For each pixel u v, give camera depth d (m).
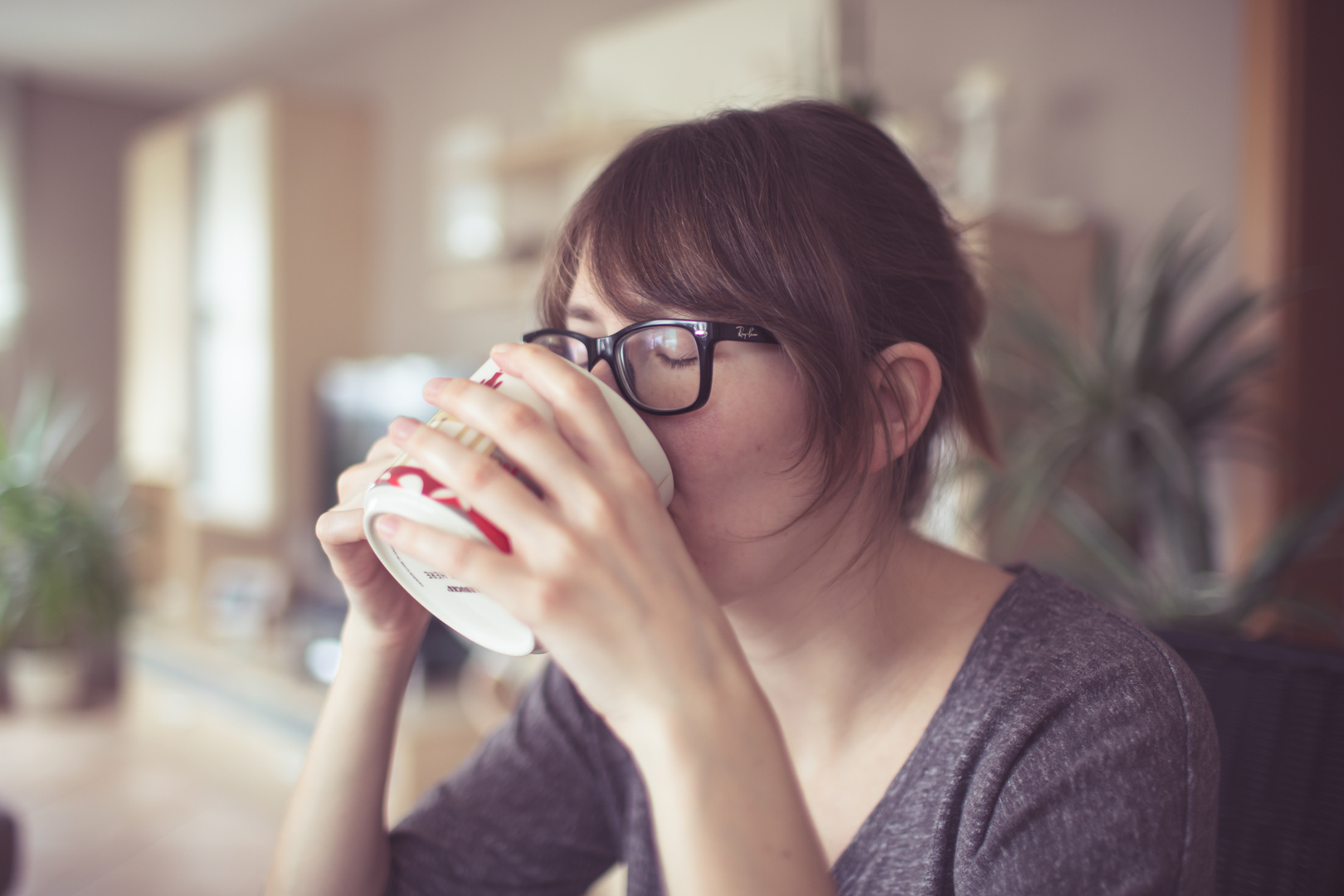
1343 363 2.01
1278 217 1.91
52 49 4.61
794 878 0.37
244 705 3.22
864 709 0.66
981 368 1.63
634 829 0.76
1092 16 2.18
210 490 4.22
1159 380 1.82
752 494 0.56
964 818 0.58
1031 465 1.80
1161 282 1.83
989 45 2.33
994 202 2.11
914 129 2.01
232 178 4.07
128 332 4.78
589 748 0.81
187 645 3.58
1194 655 0.86
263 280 3.88
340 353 3.99
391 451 0.69
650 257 0.55
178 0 3.99
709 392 0.54
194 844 2.87
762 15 2.30
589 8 3.19
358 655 0.71
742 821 0.38
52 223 5.04
